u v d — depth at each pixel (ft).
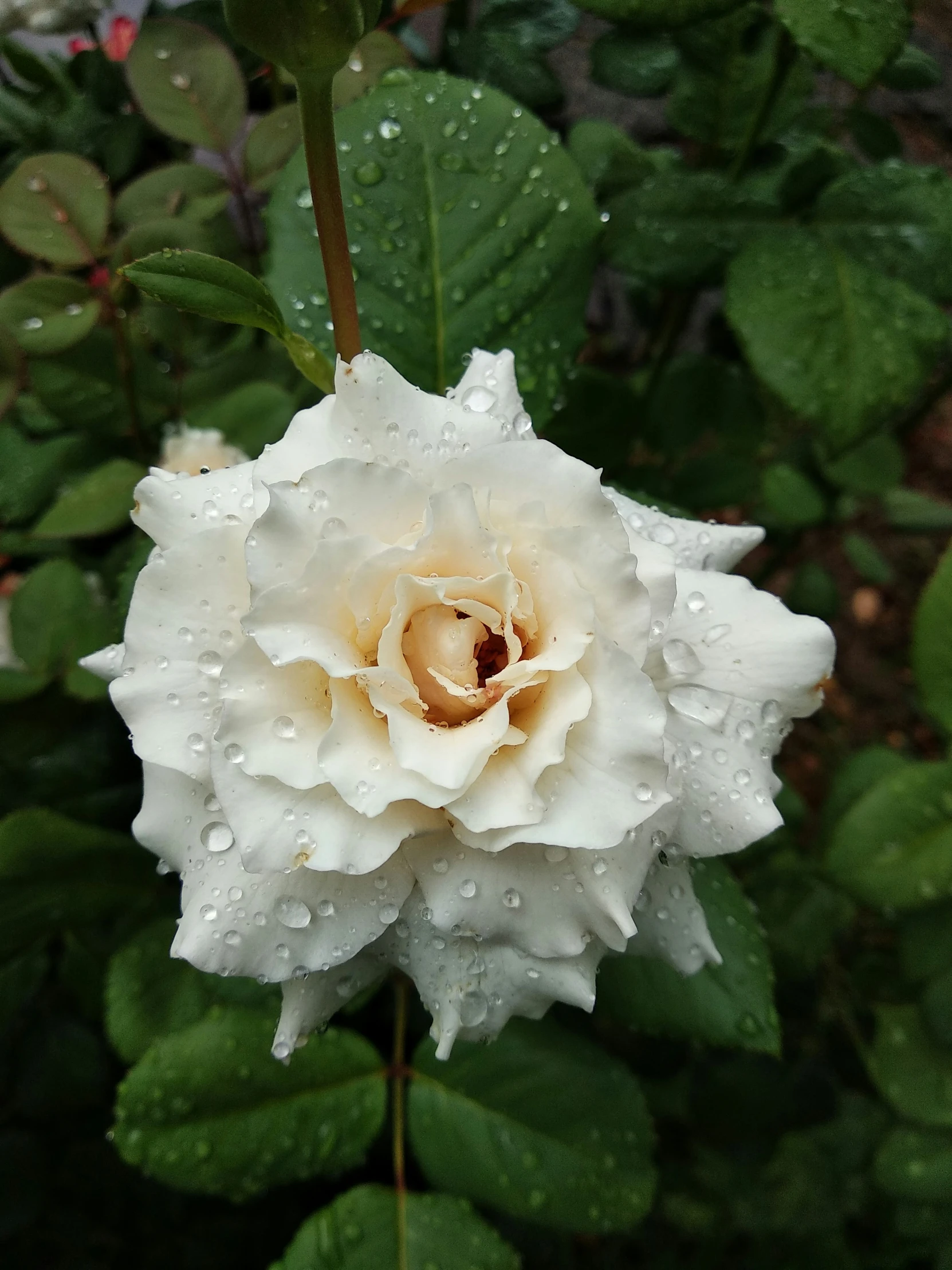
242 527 0.42
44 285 0.60
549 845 0.40
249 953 0.40
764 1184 0.81
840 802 0.77
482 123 0.59
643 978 0.56
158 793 0.42
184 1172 0.55
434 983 0.42
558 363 0.59
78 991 0.75
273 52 0.38
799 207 0.64
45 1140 0.81
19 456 0.76
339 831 0.39
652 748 0.38
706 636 0.45
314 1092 0.57
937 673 0.64
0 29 0.71
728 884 0.57
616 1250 0.91
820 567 1.01
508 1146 0.57
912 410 0.97
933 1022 0.68
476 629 0.41
